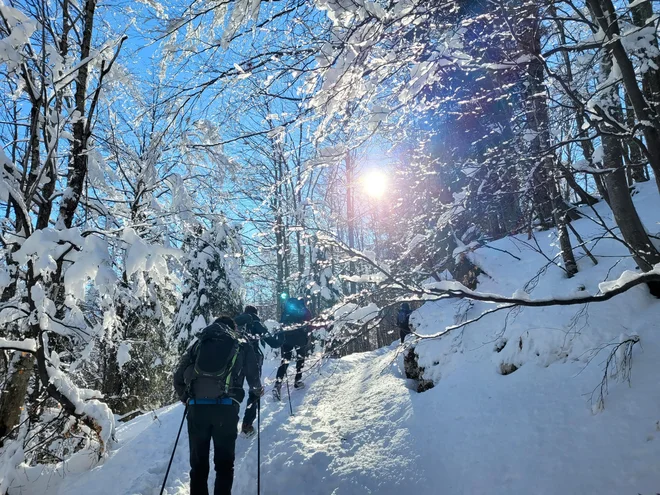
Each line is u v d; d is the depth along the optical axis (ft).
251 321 17.04
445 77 10.63
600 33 8.82
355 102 8.94
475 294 7.22
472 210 9.80
